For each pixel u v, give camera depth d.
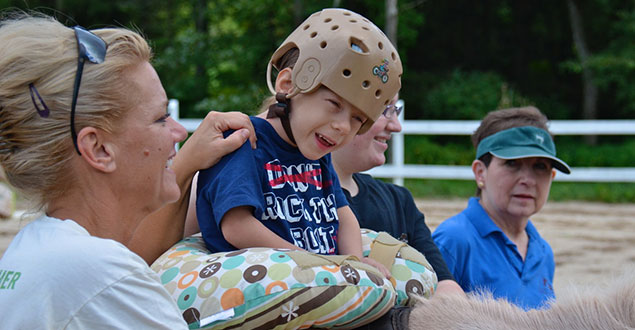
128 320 1.27
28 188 1.33
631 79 19.41
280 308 1.48
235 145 1.78
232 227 1.71
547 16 21.73
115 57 1.33
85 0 21.33
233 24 21.06
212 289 1.51
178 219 1.85
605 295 1.55
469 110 18.88
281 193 1.84
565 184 12.11
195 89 19.98
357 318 1.55
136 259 1.32
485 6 21.59
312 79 1.77
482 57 22.06
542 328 1.49
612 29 19.94
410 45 20.50
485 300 1.61
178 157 1.78
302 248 1.84
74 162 1.33
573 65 19.44
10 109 1.29
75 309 1.24
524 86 21.97
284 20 18.22
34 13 1.48
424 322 1.58
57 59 1.29
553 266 3.21
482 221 2.99
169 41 21.72
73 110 1.29
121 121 1.34
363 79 1.76
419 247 2.57
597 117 21.22
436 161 16.55
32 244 1.31
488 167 3.08
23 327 1.22
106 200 1.38
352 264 1.61
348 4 18.02
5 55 1.29
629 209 9.68
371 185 2.59
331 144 1.81
